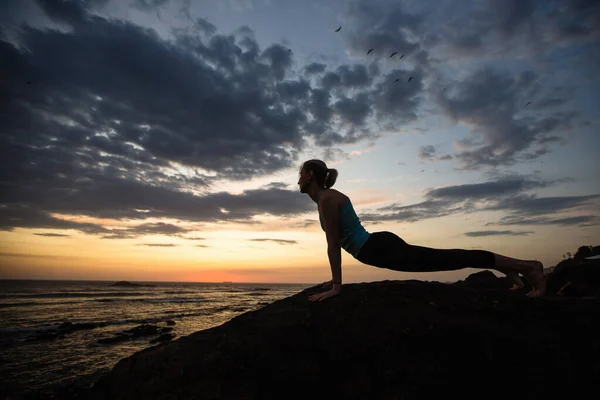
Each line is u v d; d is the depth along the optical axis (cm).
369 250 288
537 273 277
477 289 283
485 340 232
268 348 244
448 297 268
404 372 228
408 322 247
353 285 304
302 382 234
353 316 259
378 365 232
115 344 1348
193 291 8006
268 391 231
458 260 279
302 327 255
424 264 282
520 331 236
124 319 2212
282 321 262
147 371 248
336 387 233
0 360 1058
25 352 1184
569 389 213
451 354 231
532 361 222
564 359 220
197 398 228
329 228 285
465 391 221
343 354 237
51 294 4809
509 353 226
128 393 242
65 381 834
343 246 305
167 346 259
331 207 283
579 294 1016
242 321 271
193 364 242
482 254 282
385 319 252
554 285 1158
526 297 267
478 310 252
